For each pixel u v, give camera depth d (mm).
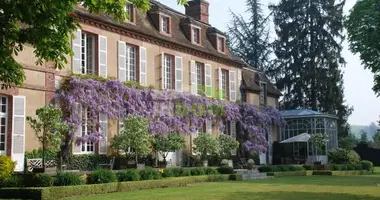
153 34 27141
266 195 15102
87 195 15344
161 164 25641
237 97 35156
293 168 31703
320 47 48125
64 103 21203
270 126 39500
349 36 26703
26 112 19531
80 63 22531
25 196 14109
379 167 45812
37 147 19812
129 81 24891
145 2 9461
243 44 58500
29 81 19734
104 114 23188
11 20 8578
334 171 31531
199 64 31859
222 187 19062
